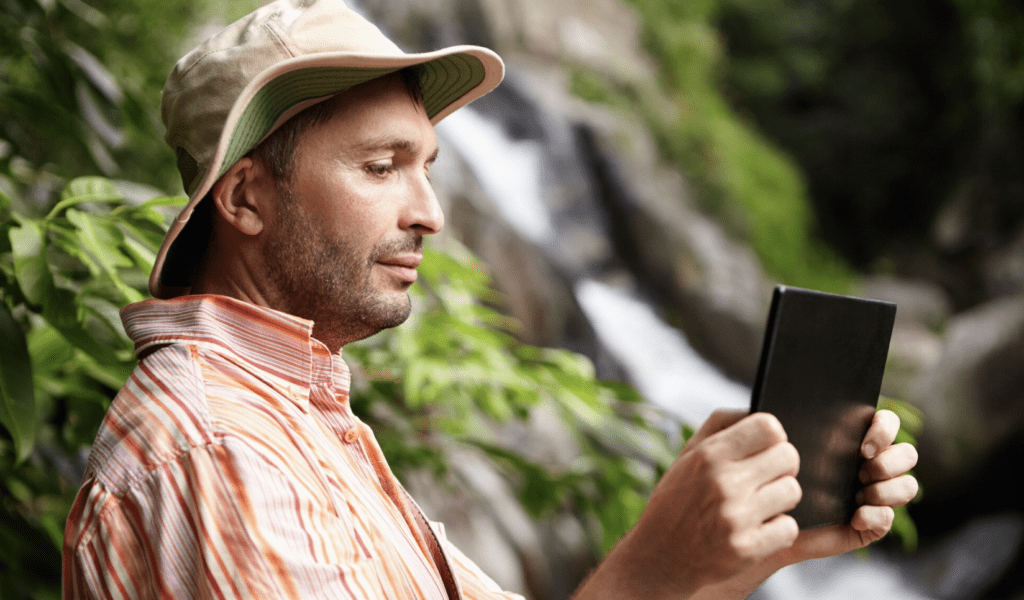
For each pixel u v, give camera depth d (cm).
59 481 174
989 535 800
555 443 538
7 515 147
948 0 1298
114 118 208
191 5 349
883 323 91
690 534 74
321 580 69
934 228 1209
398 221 88
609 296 933
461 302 207
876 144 1306
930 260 1184
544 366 201
